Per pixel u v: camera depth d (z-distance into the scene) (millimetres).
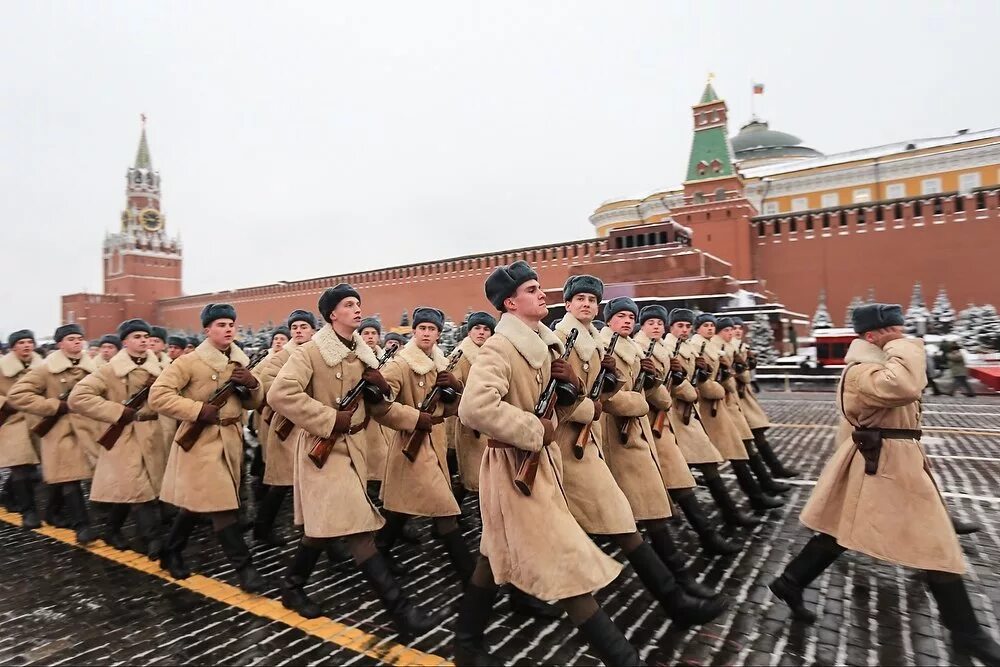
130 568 4656
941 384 16828
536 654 3203
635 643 3293
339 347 3846
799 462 8078
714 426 5980
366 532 3570
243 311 46719
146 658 3244
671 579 3359
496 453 2965
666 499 4027
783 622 3518
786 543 4914
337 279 40062
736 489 6859
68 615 3803
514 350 3039
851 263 25969
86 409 4918
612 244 22062
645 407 4191
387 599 3453
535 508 2828
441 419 4730
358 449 3811
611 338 4598
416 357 5031
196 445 4266
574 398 3121
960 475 7047
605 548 5020
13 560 4891
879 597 3852
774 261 27672
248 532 5789
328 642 3396
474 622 3010
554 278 30359
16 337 6621
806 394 17891
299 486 3742
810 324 26328
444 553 5027
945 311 22344
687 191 29531
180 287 62688
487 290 3201
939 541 3117
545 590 2684
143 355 5473
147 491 5039
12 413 6148
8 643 3447
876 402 3301
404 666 3115
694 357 5953
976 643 3045
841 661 3078
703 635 3373
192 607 3895
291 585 3801
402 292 36469
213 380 4406
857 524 3334
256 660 3199
